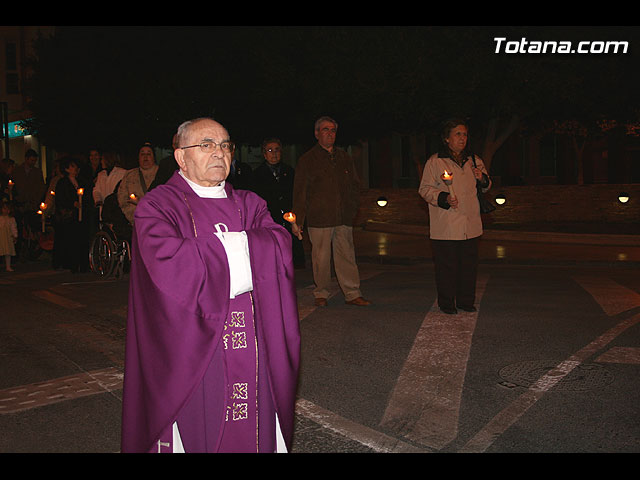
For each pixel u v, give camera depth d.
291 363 3.16
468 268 8.12
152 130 26.06
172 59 25.89
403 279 11.09
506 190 23.20
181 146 3.15
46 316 8.45
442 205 7.85
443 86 18.95
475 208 8.03
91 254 12.17
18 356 6.56
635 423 4.62
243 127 25.77
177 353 2.88
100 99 26.28
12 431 4.65
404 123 22.38
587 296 9.22
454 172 7.87
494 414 4.82
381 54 19.19
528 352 6.38
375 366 6.02
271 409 3.13
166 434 3.00
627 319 7.73
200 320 2.91
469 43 18.83
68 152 29.83
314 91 20.19
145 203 3.04
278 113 24.75
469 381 5.56
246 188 9.33
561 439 4.37
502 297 9.17
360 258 14.55
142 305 2.95
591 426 4.57
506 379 5.60
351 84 19.33
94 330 7.64
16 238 13.50
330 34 19.67
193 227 3.08
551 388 5.35
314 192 8.51
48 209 13.41
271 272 3.09
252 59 22.83
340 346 6.69
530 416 4.77
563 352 6.37
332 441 4.39
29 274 12.70
